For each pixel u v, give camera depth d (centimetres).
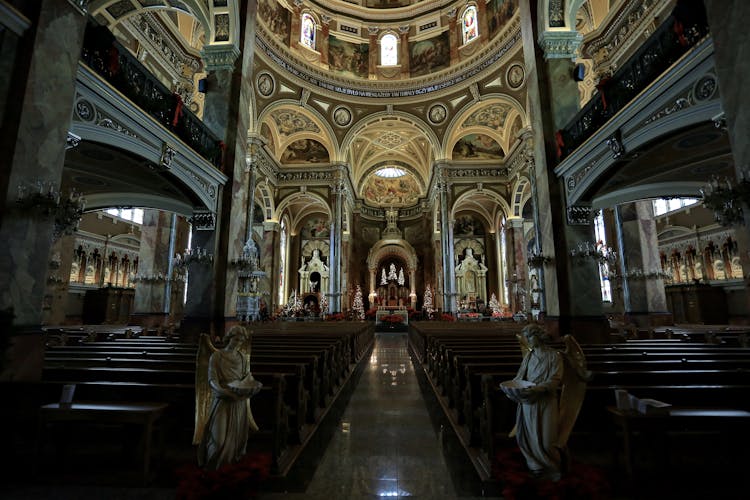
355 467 359
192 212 991
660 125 595
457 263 3002
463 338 796
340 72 2209
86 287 1919
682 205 1989
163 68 1366
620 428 355
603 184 814
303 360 515
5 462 354
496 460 323
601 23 1349
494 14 1927
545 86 998
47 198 448
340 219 2306
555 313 899
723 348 626
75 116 545
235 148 1012
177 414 385
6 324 411
